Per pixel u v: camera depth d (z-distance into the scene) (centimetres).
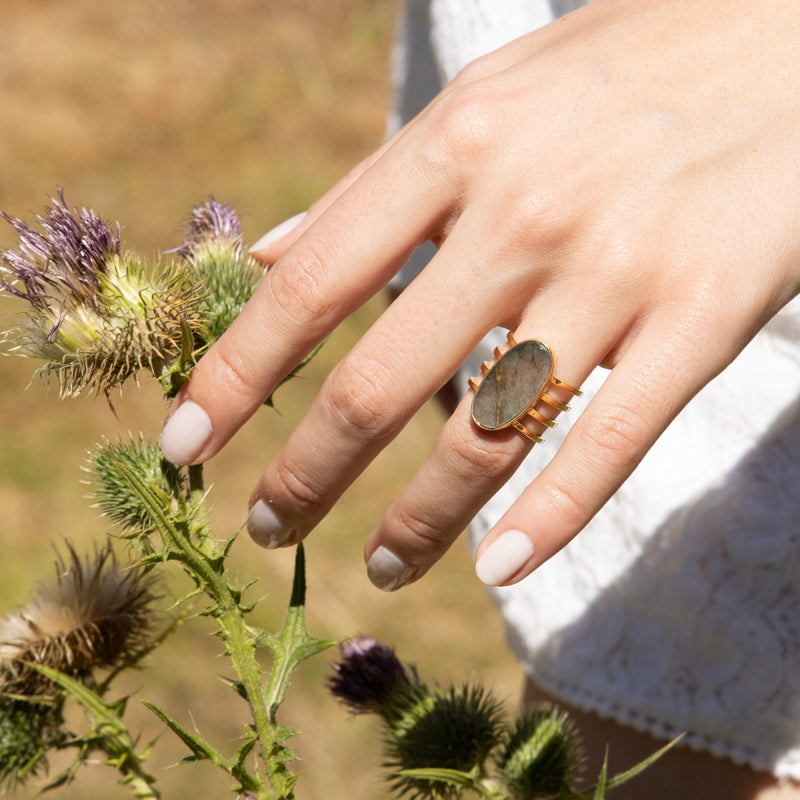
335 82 260
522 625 57
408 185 41
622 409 39
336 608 125
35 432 152
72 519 136
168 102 247
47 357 44
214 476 146
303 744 106
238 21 289
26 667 47
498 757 50
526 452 41
